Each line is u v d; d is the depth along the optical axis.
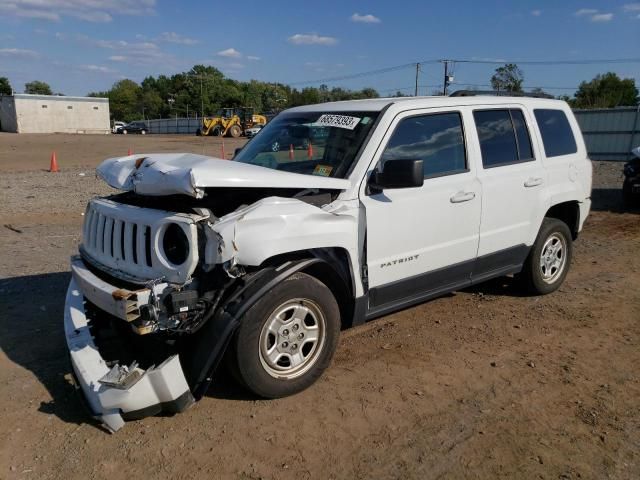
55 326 4.99
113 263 3.71
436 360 4.34
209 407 3.64
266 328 3.52
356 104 4.65
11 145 36.03
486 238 4.96
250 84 106.75
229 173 3.35
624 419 3.52
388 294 4.28
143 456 3.13
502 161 5.11
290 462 3.08
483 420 3.51
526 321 5.18
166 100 119.00
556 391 3.88
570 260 6.07
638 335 4.87
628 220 10.53
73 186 14.73
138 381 3.18
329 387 3.90
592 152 26.00
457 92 5.32
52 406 3.66
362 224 3.97
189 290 3.21
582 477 2.97
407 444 3.26
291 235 3.47
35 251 7.69
